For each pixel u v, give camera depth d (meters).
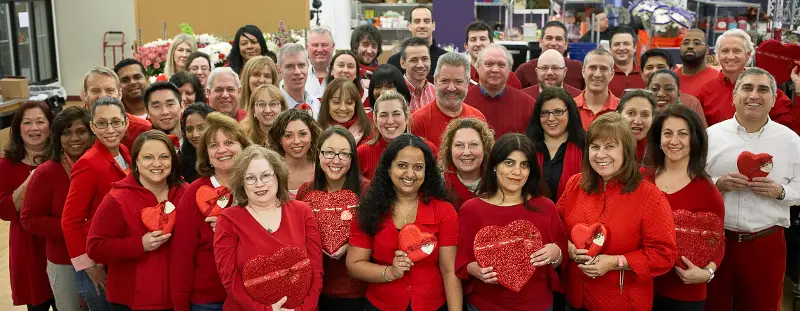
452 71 4.27
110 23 13.66
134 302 3.21
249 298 2.93
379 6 11.32
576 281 3.22
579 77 6.34
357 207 3.18
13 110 7.03
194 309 3.21
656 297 3.42
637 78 5.90
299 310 3.00
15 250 3.90
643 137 4.02
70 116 3.56
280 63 5.16
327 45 5.88
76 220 3.36
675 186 3.38
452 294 3.13
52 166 3.58
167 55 6.48
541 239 3.05
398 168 3.08
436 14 10.40
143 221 3.14
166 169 3.22
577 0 9.62
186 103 4.73
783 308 4.85
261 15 9.07
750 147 3.82
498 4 10.36
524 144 3.10
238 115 4.62
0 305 4.81
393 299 3.10
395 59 6.39
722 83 5.27
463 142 3.50
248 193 3.01
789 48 5.24
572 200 3.28
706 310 3.95
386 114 3.85
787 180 3.79
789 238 4.80
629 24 8.32
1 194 3.80
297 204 3.14
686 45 5.77
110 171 3.47
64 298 3.73
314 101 5.26
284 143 3.64
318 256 3.11
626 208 3.10
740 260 3.79
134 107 4.78
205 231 3.18
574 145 3.89
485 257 3.03
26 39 12.45
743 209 3.73
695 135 3.31
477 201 3.16
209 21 9.05
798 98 4.59
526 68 6.41
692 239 3.27
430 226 3.12
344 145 3.30
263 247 2.95
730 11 8.07
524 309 3.10
